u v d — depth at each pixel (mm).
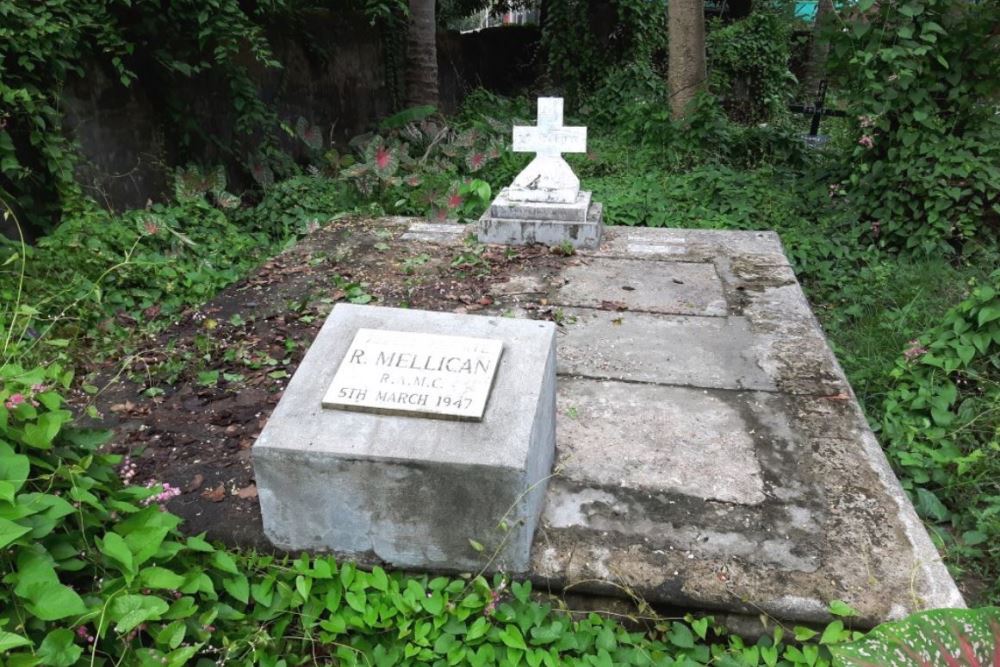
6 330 3590
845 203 6543
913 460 3219
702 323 4219
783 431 3109
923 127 5871
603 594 2369
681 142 8609
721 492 2719
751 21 15312
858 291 5242
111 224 5145
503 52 15375
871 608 2209
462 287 4770
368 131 10281
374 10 9414
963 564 2820
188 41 6648
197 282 4953
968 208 5750
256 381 3584
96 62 5770
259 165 7488
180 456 2969
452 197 6684
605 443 3023
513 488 2180
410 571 2408
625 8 12969
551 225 5527
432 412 2295
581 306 4473
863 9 5523
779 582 2307
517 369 2459
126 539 2023
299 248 5551
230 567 2211
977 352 3861
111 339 4055
